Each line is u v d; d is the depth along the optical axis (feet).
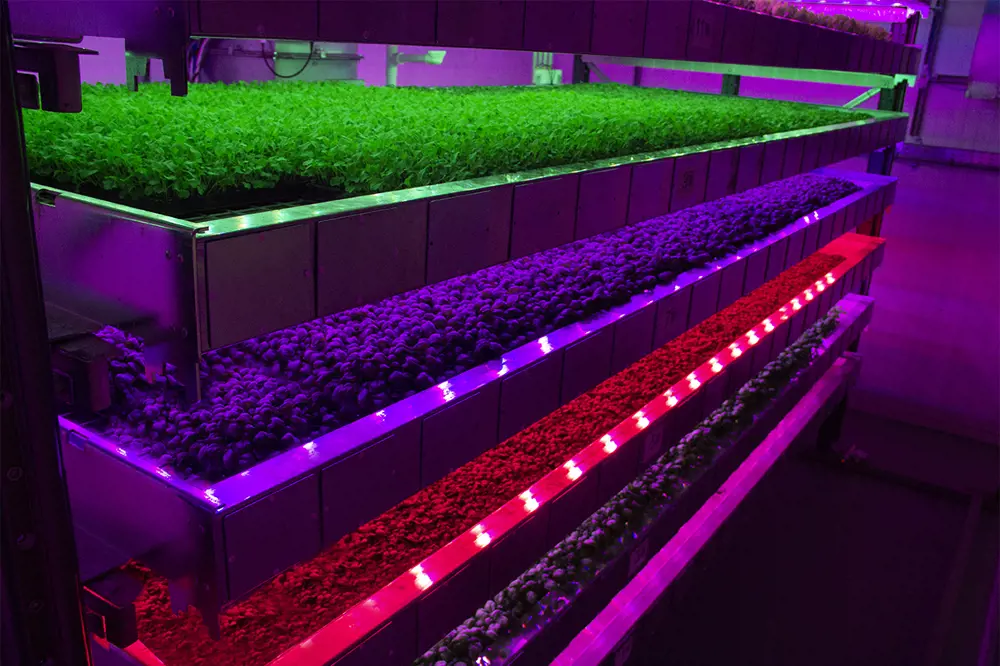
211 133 4.56
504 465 6.10
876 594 10.44
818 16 9.55
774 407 10.19
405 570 4.84
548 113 6.79
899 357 16.35
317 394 4.45
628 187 5.77
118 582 3.69
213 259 3.12
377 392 4.56
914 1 13.70
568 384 5.73
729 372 8.15
